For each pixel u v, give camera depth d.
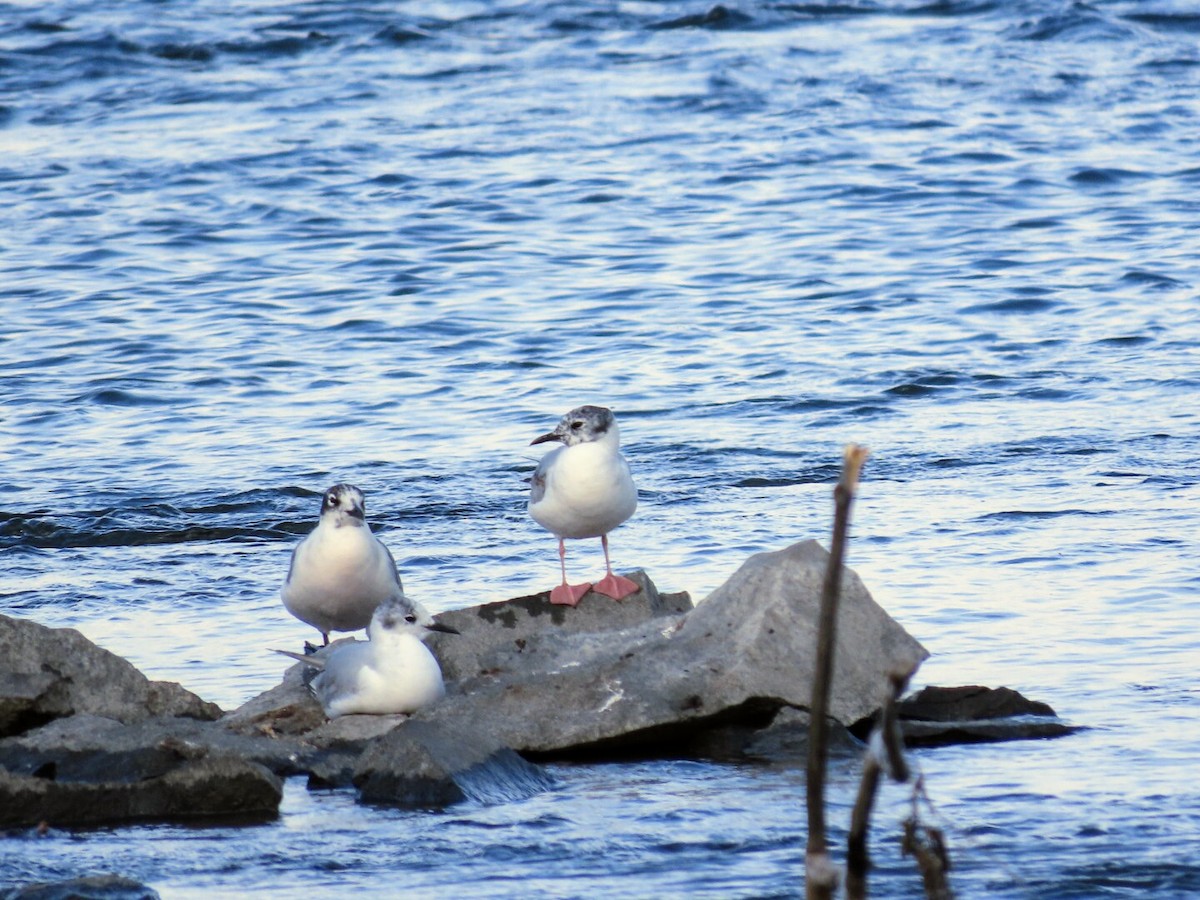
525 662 11.14
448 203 30.72
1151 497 15.72
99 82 40.81
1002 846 8.42
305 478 17.52
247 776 9.39
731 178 32.00
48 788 9.25
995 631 12.14
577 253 27.41
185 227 29.39
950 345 22.17
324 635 12.24
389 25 45.19
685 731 10.52
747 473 17.31
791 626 10.72
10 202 31.09
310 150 34.59
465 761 9.64
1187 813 8.78
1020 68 40.09
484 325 23.59
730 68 40.59
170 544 15.63
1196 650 11.56
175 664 12.20
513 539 15.41
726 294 24.91
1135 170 31.95
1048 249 26.94
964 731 10.24
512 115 37.22
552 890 8.05
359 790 9.67
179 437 19.08
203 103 38.94
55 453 18.50
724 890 7.98
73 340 23.02
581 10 46.84
